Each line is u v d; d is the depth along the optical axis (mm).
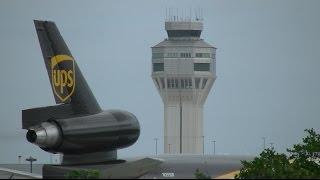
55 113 197625
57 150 196000
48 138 194500
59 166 193125
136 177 184250
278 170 195875
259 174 180250
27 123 196375
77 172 164125
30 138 195375
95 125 197375
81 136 196125
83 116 197875
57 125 196000
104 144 197875
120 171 179000
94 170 169375
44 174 188750
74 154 197250
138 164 185750
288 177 165750
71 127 195750
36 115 196750
